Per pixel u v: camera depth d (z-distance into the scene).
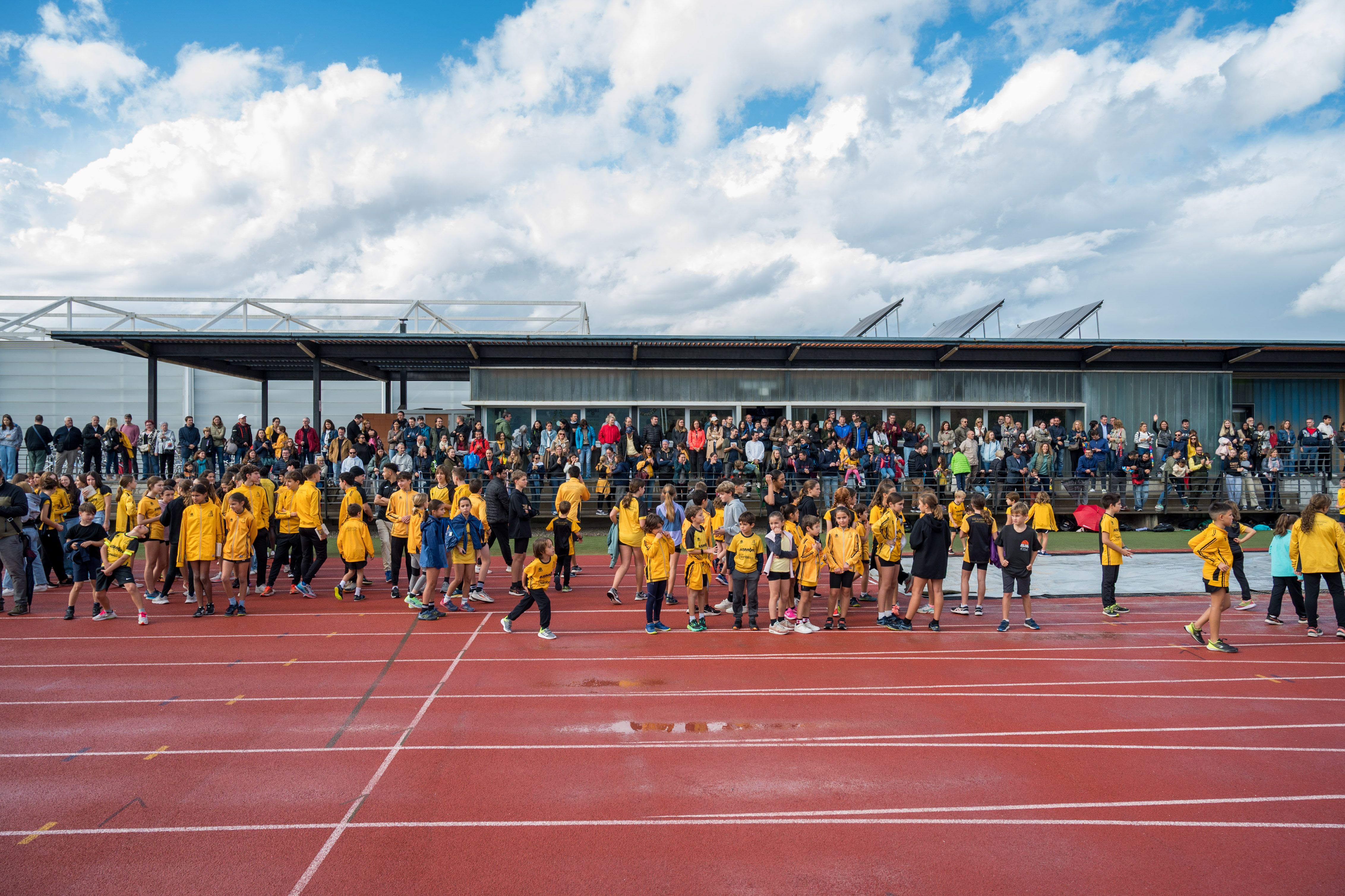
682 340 22.27
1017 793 5.50
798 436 21.30
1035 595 13.15
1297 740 6.55
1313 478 21.86
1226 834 4.94
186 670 8.45
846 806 5.28
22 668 8.51
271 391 30.81
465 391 32.06
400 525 12.07
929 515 10.37
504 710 7.17
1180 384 24.53
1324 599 12.91
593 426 23.55
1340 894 4.27
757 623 10.77
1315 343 23.19
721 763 5.99
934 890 4.27
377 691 7.70
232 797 5.39
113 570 10.48
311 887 4.29
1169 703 7.49
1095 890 4.29
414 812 5.17
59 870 4.46
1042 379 24.28
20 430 22.28
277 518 12.63
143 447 21.41
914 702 7.49
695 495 10.35
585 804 5.30
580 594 13.38
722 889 4.28
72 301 27.64
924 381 24.12
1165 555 17.41
